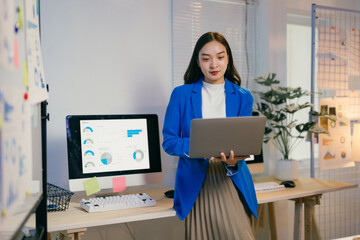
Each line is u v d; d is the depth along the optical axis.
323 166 2.64
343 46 2.77
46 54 2.13
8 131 0.75
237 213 1.63
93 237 2.29
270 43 2.74
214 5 2.66
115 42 2.32
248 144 1.59
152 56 2.43
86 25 2.24
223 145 1.55
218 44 1.72
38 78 1.11
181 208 1.67
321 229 3.14
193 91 1.72
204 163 1.67
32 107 1.03
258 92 2.55
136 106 2.38
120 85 2.33
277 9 2.76
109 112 2.30
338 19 3.16
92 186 1.92
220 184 1.65
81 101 2.23
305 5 3.00
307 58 3.15
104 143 2.01
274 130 2.76
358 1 3.27
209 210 1.63
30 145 0.97
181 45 2.53
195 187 1.65
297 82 3.11
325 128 2.65
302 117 3.09
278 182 2.44
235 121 1.52
